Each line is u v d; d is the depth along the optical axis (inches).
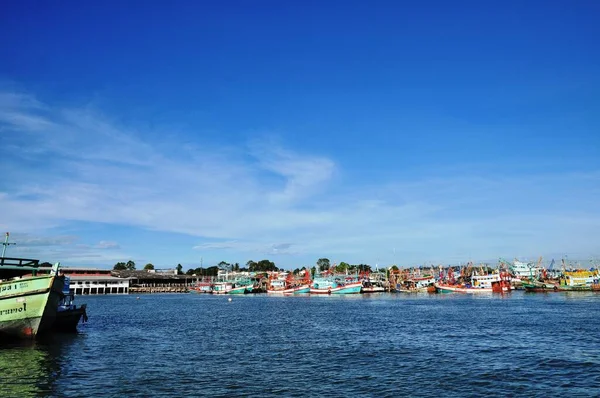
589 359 1678.2
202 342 2177.7
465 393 1262.3
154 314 3986.2
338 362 1679.4
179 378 1422.2
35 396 1213.1
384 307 4547.2
